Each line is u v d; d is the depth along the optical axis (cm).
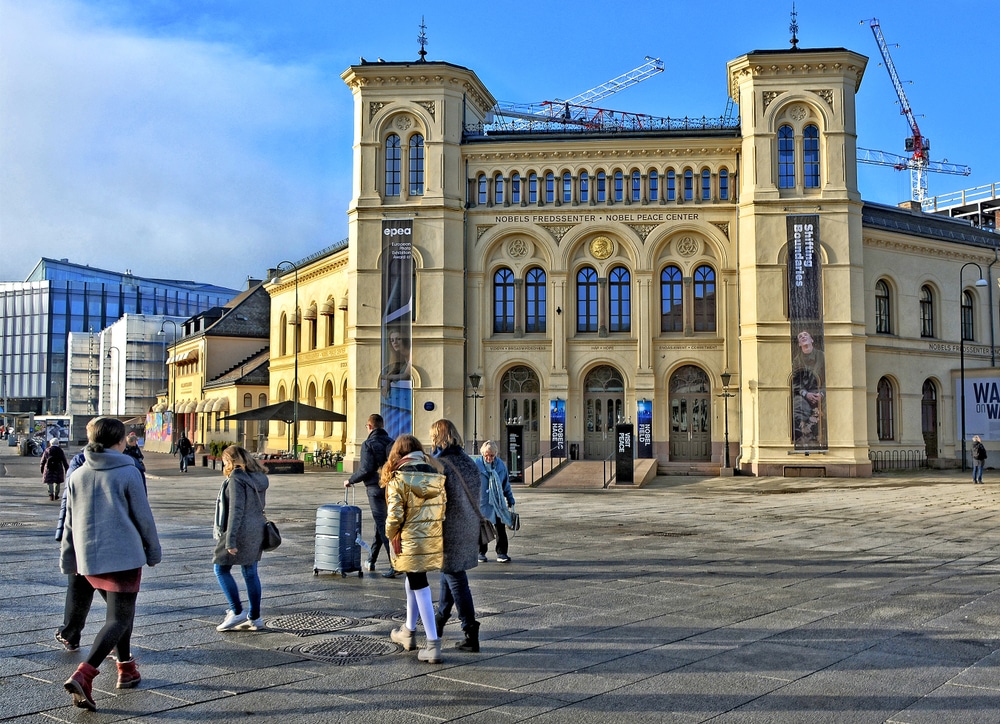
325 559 1484
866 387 4512
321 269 5947
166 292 16550
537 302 4738
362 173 4606
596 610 1223
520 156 4703
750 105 4456
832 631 1098
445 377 4525
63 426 12519
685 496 3372
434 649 952
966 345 5150
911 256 4947
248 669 923
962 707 806
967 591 1366
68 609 959
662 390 4634
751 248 4412
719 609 1230
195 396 8181
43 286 15350
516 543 1939
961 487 3744
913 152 13562
